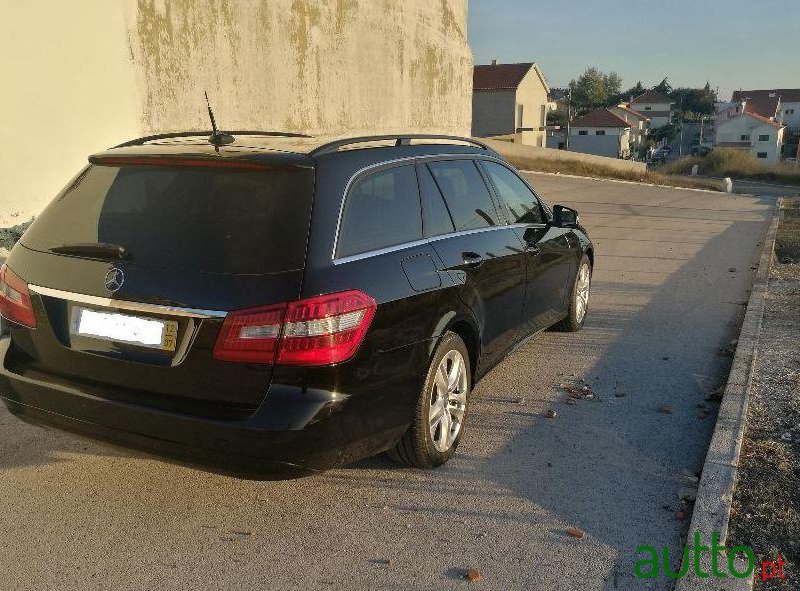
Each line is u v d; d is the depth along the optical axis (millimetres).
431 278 3684
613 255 11195
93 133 9680
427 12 24078
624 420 4605
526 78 52938
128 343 3135
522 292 4918
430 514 3479
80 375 3281
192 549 3178
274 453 2965
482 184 4691
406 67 22609
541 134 57812
